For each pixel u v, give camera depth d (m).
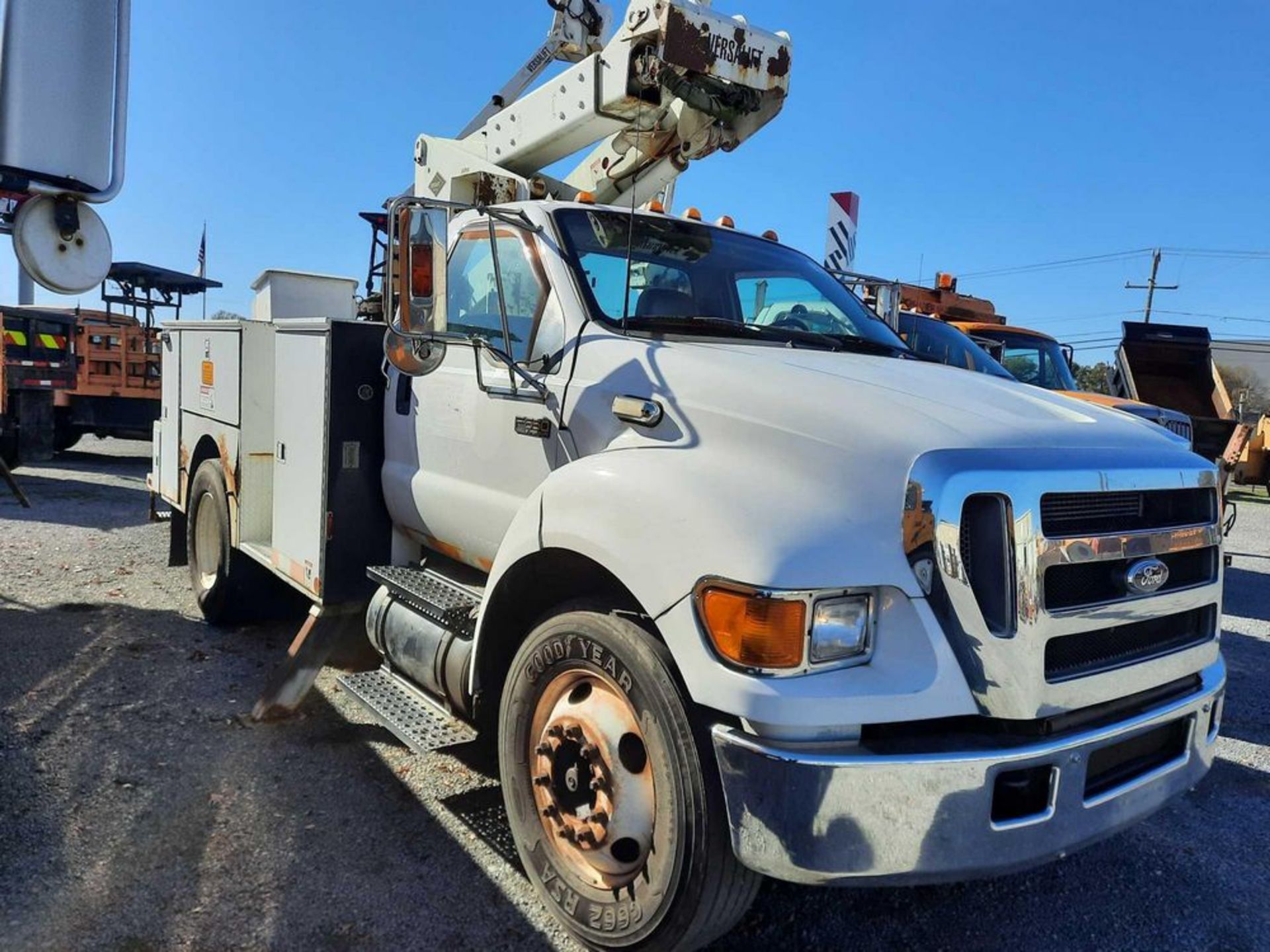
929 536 2.34
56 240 4.06
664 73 4.27
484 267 3.84
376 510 4.37
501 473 3.49
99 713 4.34
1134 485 2.59
